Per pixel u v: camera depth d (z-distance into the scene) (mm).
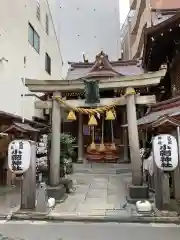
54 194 8406
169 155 6777
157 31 9188
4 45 11398
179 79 10266
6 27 11648
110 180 12391
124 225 6223
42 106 9344
